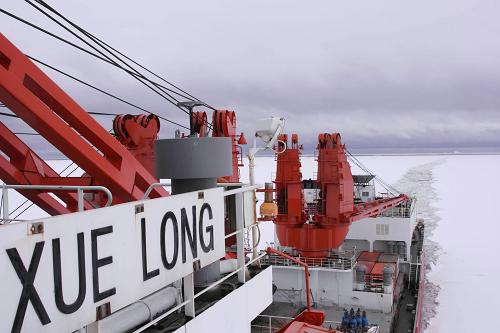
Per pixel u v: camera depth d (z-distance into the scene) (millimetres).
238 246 5637
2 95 5277
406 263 25422
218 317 4922
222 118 13289
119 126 12688
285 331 6977
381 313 18719
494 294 29297
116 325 3832
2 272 2496
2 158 8398
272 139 8297
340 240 20594
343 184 20531
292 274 20422
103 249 3223
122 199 7457
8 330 2527
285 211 21219
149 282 3721
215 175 5168
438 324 24125
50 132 5906
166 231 3961
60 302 2861
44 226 2746
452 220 61469
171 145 5105
